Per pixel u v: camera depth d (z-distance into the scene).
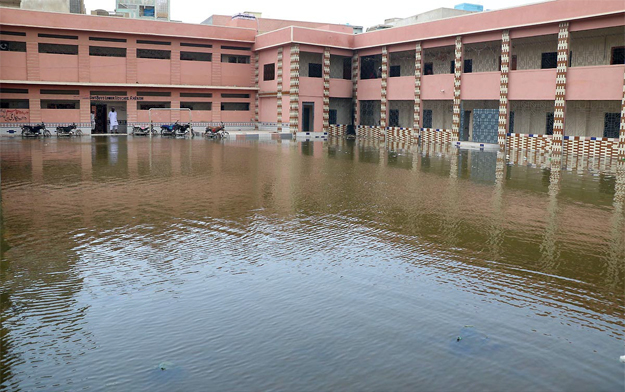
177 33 39.28
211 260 7.40
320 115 40.06
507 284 6.52
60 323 5.28
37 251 7.78
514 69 30.73
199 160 20.86
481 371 4.40
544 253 7.93
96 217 10.10
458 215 10.68
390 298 6.00
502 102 29.30
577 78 25.72
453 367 4.46
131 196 12.41
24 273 6.78
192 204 11.54
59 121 36.94
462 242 8.52
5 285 6.34
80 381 4.21
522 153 26.72
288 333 5.08
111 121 38.72
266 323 5.30
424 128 36.00
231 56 42.69
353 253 7.82
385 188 14.23
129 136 37.16
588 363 4.56
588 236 8.99
